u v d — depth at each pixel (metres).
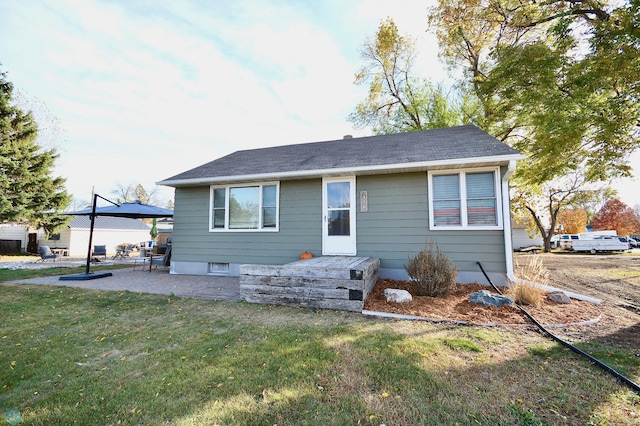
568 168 9.43
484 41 12.88
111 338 3.71
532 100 8.82
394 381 2.61
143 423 2.10
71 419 2.14
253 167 8.66
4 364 3.03
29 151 17.39
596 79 7.09
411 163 6.52
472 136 8.07
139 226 25.92
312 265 5.49
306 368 2.85
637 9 6.32
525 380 2.63
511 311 4.69
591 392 2.45
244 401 2.34
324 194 7.80
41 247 14.45
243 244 8.41
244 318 4.47
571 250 22.03
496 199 6.43
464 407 2.24
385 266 7.16
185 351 3.28
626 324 4.16
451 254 6.67
